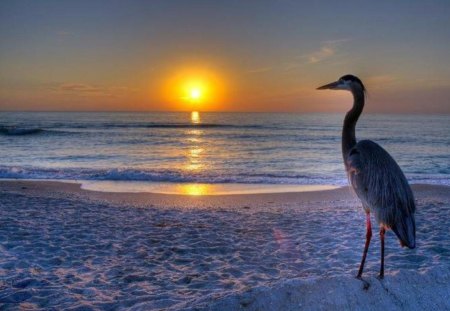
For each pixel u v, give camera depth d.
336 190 16.95
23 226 9.76
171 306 5.20
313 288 4.98
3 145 38.47
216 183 18.92
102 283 6.46
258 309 4.71
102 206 12.88
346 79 5.94
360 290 4.99
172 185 18.19
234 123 97.25
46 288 6.17
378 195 5.05
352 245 8.70
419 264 7.42
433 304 4.95
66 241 8.66
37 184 17.39
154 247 8.43
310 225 10.49
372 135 58.44
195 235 9.38
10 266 7.12
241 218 11.35
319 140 49.12
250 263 7.53
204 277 6.72
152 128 71.12
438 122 114.06
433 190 16.72
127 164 27.06
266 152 35.84
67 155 31.69
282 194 15.98
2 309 5.45
